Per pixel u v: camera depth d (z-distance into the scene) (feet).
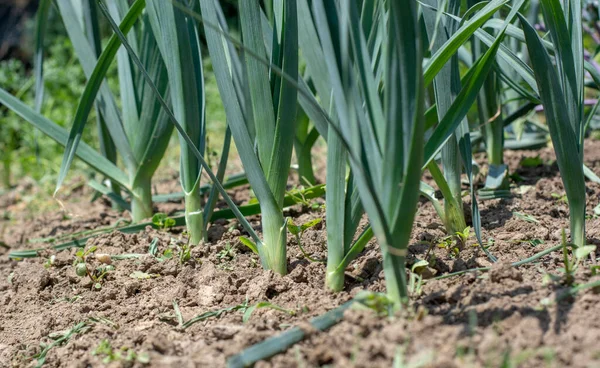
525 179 6.84
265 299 5.53
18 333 5.66
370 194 4.94
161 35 6.07
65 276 6.09
